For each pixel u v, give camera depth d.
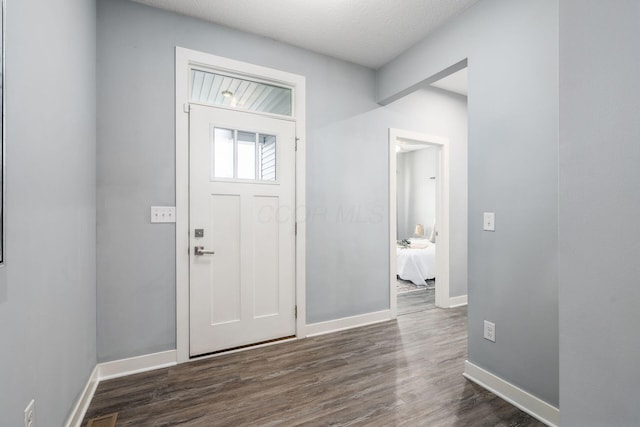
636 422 0.80
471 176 2.02
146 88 2.07
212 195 2.29
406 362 2.20
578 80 0.91
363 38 2.50
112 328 1.97
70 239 1.45
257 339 2.46
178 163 2.16
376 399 1.75
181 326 2.16
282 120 2.57
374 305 3.05
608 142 0.85
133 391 1.81
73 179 1.50
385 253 3.13
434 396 1.79
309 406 1.68
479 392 1.83
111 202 1.96
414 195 7.40
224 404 1.69
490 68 1.91
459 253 3.65
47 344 1.19
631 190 0.81
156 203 2.09
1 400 0.87
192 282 2.21
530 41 1.69
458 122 3.66
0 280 0.86
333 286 2.82
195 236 2.22
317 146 2.74
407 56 2.68
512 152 1.77
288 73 2.58
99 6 1.95
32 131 1.07
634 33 0.80
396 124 3.21
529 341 1.67
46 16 1.19
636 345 0.80
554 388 1.56
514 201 1.76
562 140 0.95
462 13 2.14
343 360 2.22
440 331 2.80
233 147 2.37
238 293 2.38
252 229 2.44
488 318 1.89
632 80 0.81
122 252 2.00
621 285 0.83
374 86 3.07
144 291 2.06
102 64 1.95
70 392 1.44
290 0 2.05
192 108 2.21
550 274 1.59
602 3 0.86
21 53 0.99
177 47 2.16
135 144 2.04
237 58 2.37
